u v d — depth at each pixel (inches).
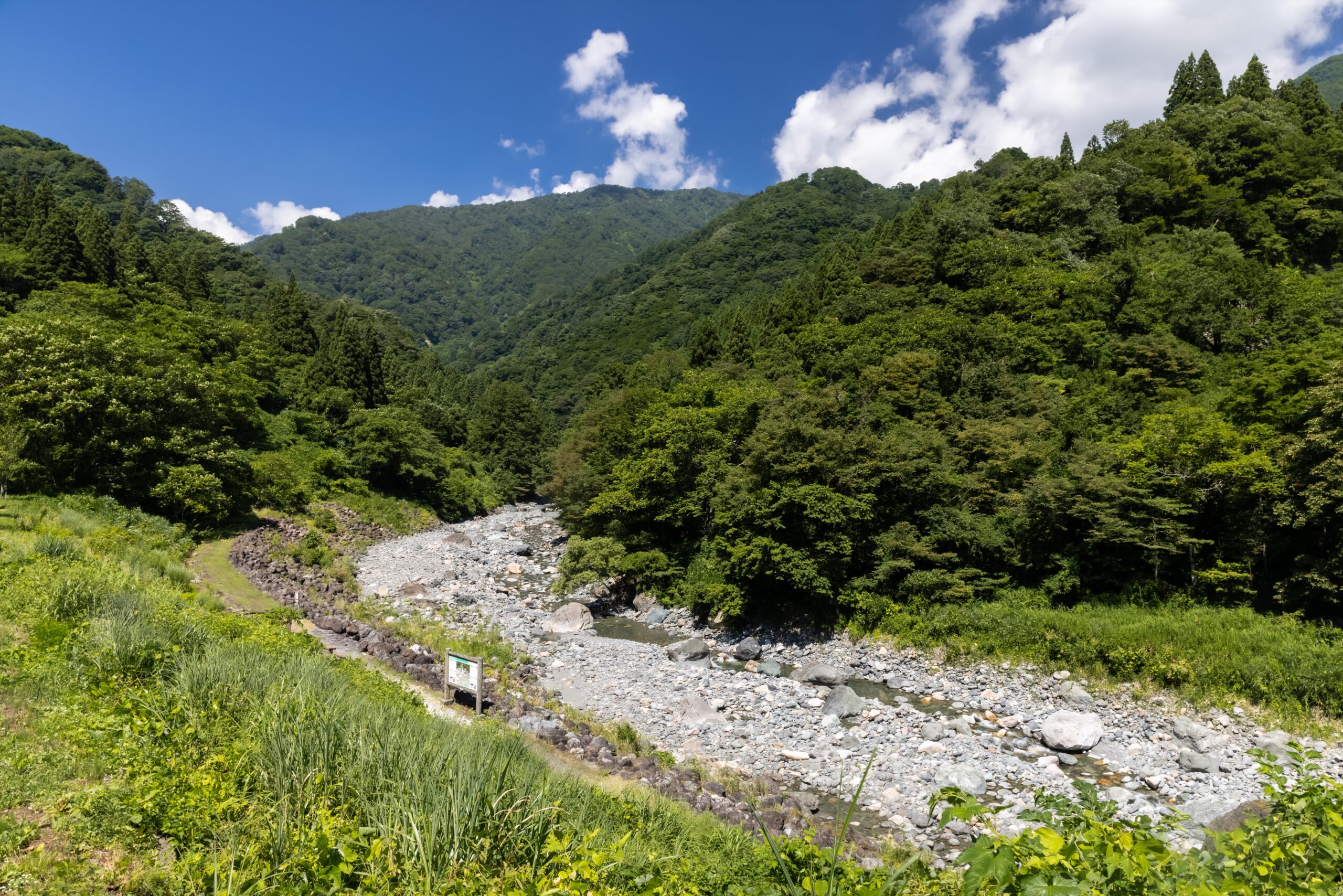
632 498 1413.6
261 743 260.1
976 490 1143.6
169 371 1353.3
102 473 1149.7
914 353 1556.3
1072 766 654.5
